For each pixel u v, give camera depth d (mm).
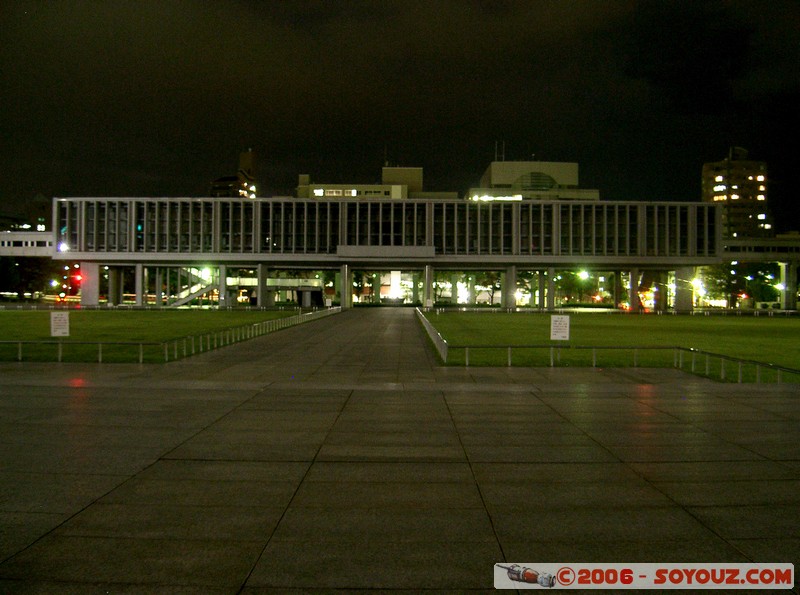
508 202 100812
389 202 100688
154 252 98750
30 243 114250
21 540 6664
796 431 12172
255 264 102438
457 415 13688
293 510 7629
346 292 101625
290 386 17859
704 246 100250
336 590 5652
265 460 9828
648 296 118812
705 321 68312
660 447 10836
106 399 15297
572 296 151375
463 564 6211
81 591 5570
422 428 12289
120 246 99125
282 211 100375
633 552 6535
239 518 7344
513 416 13617
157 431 11789
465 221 101188
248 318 63844
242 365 25188
